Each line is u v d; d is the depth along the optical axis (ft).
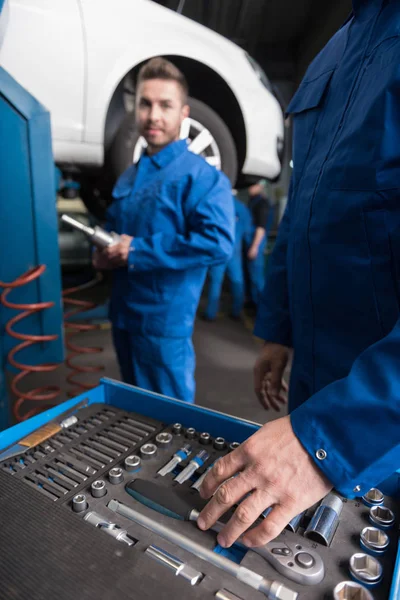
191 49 6.07
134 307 3.83
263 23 16.35
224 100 6.94
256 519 1.13
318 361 1.99
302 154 2.14
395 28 1.50
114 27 5.38
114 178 6.18
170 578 0.93
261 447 1.09
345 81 1.78
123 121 5.84
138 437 1.52
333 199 1.70
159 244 3.52
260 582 0.93
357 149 1.57
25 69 4.95
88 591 0.89
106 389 1.79
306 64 17.24
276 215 13.62
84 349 4.91
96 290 11.73
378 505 1.19
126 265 3.68
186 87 3.94
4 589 0.90
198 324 9.79
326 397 1.11
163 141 3.92
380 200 1.51
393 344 1.07
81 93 5.34
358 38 1.75
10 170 3.15
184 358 3.99
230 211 3.68
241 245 9.89
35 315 3.55
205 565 0.99
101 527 1.09
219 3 14.43
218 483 1.12
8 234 3.28
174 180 3.64
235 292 10.06
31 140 3.18
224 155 6.59
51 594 0.88
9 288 3.14
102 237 3.48
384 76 1.46
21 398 3.74
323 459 1.05
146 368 4.03
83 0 5.15
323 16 14.76
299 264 2.01
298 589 0.93
